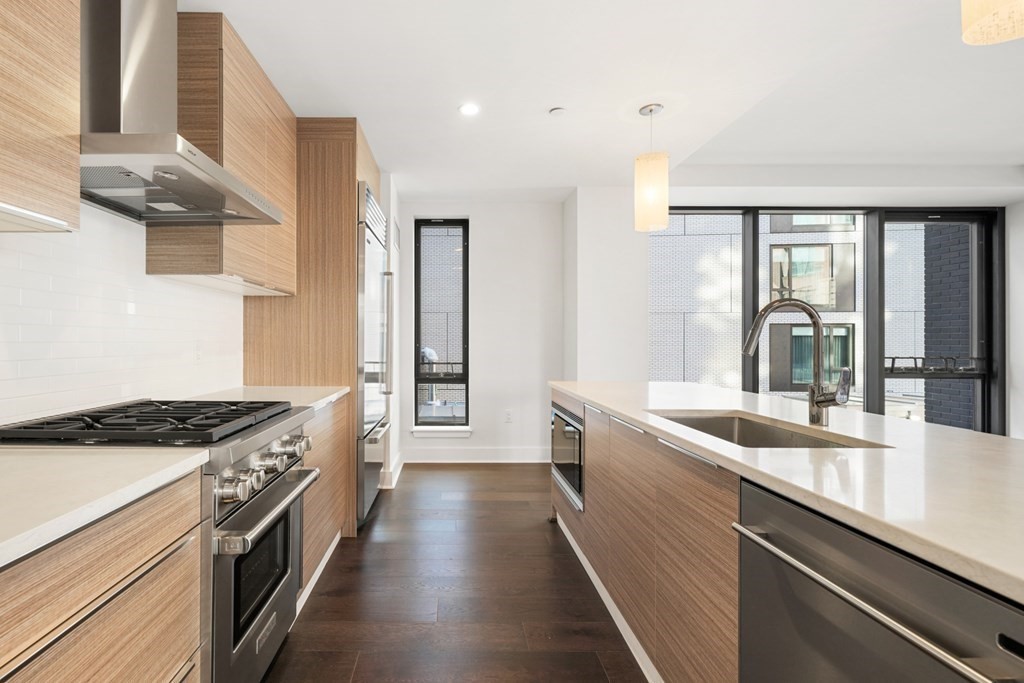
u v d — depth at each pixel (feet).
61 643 2.55
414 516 11.07
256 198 6.02
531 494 12.73
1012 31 4.00
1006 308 16.61
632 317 14.62
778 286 16.80
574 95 9.09
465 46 7.54
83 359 5.61
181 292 7.64
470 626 6.79
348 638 6.50
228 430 4.65
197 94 6.46
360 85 8.64
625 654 6.19
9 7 3.15
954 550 2.06
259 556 5.24
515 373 16.25
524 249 16.26
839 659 2.83
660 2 6.57
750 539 3.58
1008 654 1.90
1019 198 15.81
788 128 12.18
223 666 4.32
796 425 5.49
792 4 6.63
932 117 11.57
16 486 3.01
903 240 16.90
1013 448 4.16
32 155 3.37
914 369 16.80
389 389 12.89
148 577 3.35
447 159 12.36
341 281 9.92
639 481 5.96
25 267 4.83
